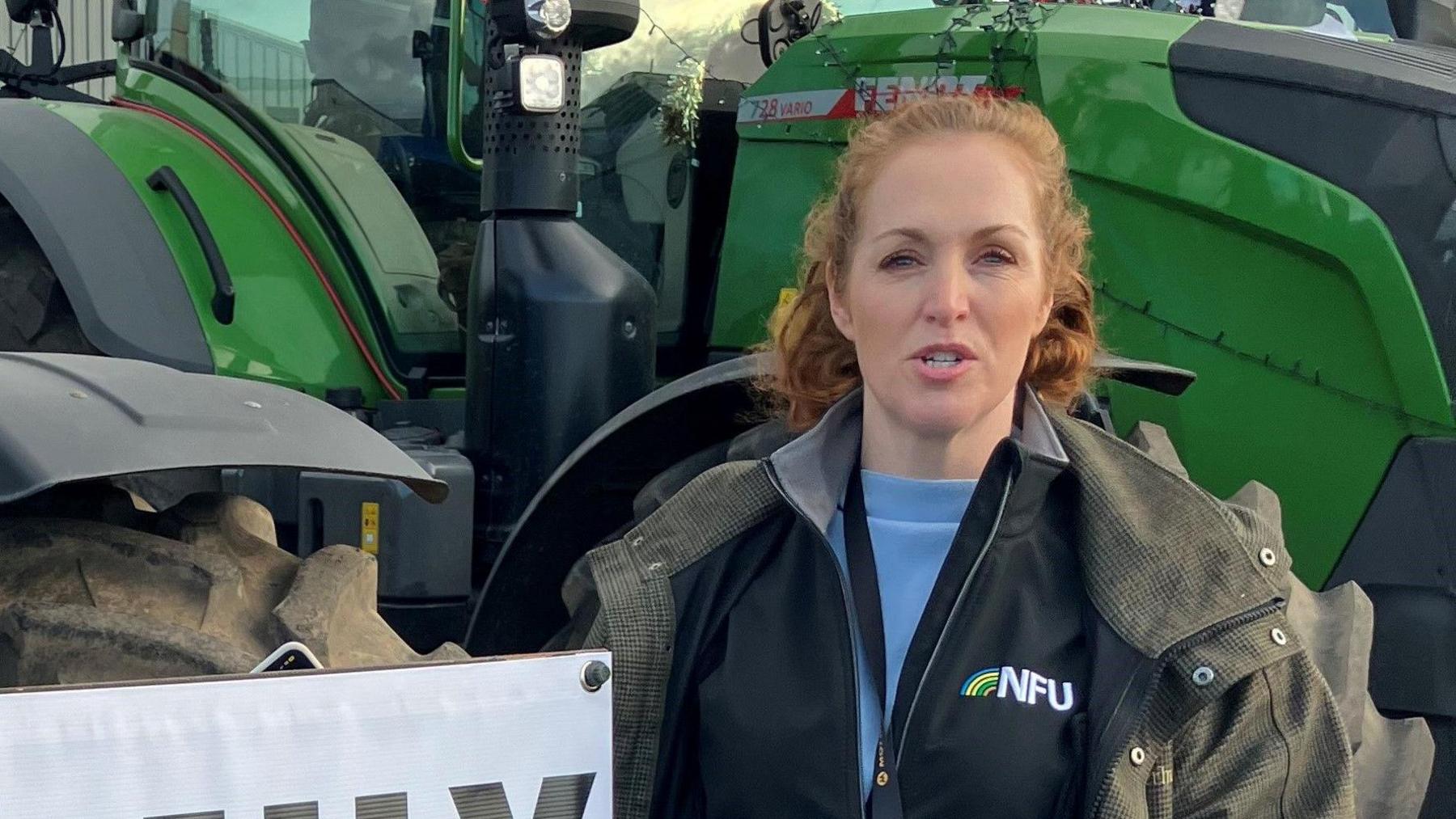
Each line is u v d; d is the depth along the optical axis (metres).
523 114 2.41
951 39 2.60
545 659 1.32
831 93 2.72
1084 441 1.46
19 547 1.49
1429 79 2.34
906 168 1.39
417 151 3.07
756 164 2.83
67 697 1.17
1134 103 2.48
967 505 1.40
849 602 1.39
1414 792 1.88
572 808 1.32
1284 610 1.33
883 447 1.44
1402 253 2.29
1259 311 2.42
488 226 2.47
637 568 1.47
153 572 1.50
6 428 1.40
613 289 2.44
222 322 2.85
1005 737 1.31
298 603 1.54
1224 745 1.33
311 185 3.04
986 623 1.35
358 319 2.99
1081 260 1.66
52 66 4.34
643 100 3.03
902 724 1.33
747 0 3.12
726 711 1.39
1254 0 2.97
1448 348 2.28
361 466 1.55
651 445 2.13
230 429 1.50
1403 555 2.34
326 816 1.23
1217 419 2.46
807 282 1.63
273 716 1.23
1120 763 1.28
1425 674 2.31
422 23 3.02
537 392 2.42
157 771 1.19
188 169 3.06
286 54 3.13
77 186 2.96
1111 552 1.36
